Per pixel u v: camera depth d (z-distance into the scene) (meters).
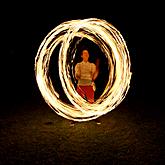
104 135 6.06
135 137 5.94
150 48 15.20
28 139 5.85
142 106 8.33
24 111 7.91
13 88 10.97
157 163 4.79
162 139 5.82
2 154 5.15
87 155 5.09
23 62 15.45
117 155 5.08
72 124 6.67
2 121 7.05
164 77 12.25
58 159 4.94
